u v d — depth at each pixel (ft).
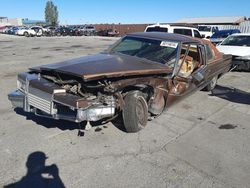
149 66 15.55
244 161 12.85
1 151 12.90
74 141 14.07
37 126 15.76
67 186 10.51
